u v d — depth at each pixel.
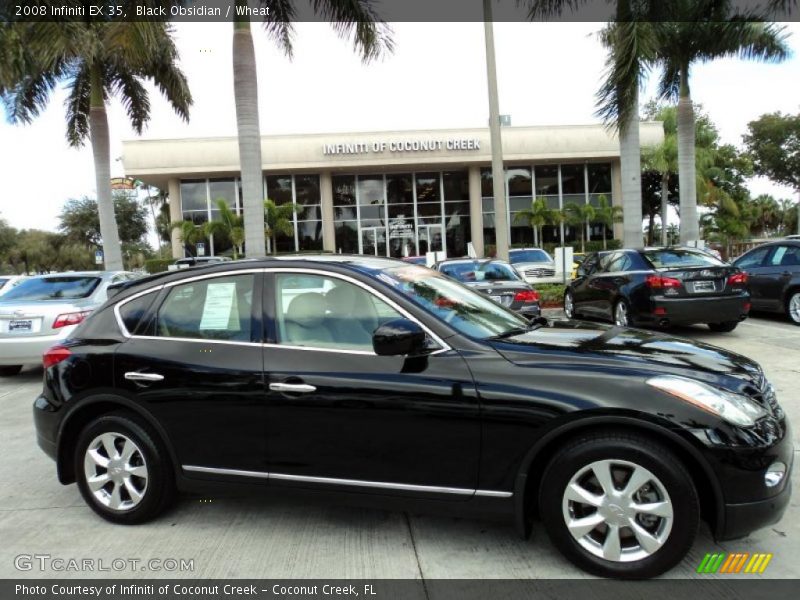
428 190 32.16
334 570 3.16
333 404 3.25
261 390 3.39
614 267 10.34
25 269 57.19
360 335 3.40
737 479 2.77
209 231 27.75
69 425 3.88
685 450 2.84
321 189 31.19
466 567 3.14
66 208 49.03
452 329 3.30
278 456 3.39
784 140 43.78
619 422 2.87
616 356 3.13
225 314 3.65
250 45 11.60
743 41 15.58
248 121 11.67
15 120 16.89
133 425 3.68
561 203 32.34
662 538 2.85
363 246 31.95
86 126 18.72
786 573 2.97
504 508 3.05
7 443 5.64
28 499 4.27
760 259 11.10
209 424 3.51
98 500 3.79
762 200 53.19
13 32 12.55
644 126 31.34
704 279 8.95
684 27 15.71
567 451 2.97
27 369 9.73
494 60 14.98
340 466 3.29
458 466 3.10
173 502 3.86
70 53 12.17
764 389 3.16
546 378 3.00
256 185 11.80
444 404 3.09
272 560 3.28
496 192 15.22
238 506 3.99
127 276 9.88
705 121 42.19
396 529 3.59
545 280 18.42
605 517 2.93
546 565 3.12
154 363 3.62
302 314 3.52
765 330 10.06
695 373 3.02
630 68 12.32
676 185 41.44
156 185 35.28
